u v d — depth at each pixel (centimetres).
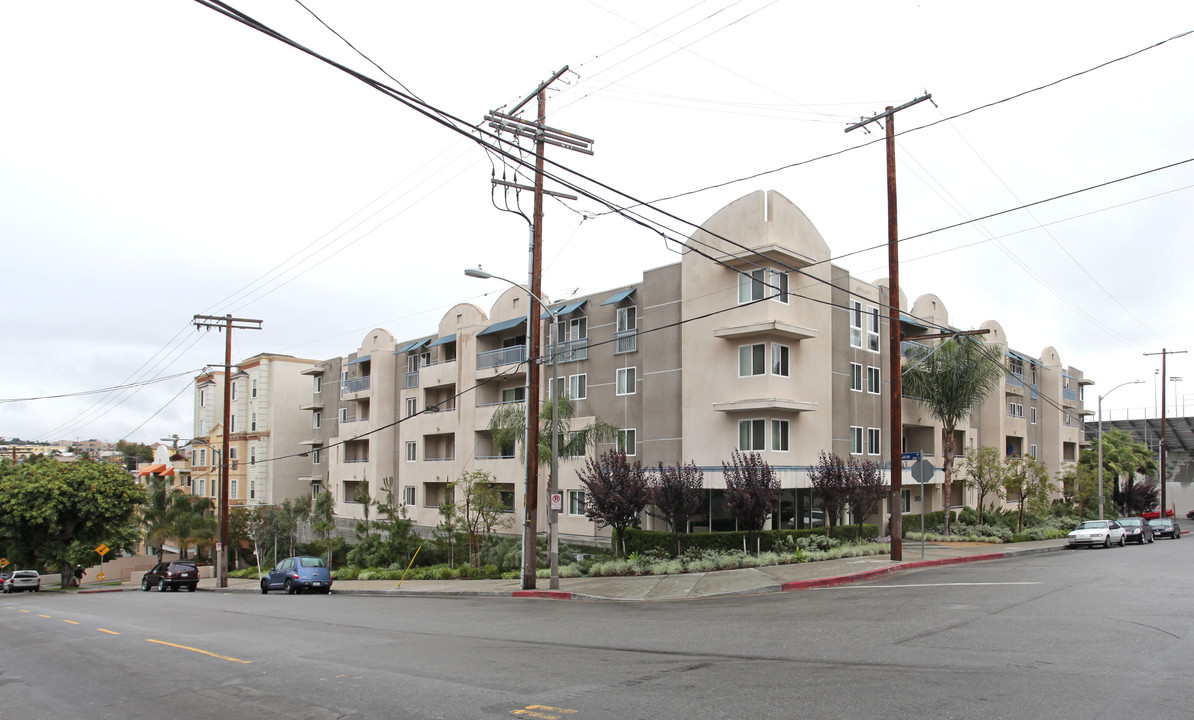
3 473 4959
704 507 3012
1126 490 6162
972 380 3478
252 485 6088
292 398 6112
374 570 3400
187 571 3741
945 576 1938
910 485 3812
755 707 710
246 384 6294
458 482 3347
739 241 2944
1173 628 1079
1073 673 816
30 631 1630
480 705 743
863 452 3391
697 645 1079
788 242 2934
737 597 1769
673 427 3159
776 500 2531
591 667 927
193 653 1166
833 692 760
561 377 3725
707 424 3006
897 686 779
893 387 2375
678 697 756
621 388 3419
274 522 4559
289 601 2375
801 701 728
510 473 3731
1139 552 2780
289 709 768
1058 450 5653
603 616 1506
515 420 2998
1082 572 1920
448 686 834
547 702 748
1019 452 5256
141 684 939
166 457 7562
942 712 677
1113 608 1274
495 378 3997
